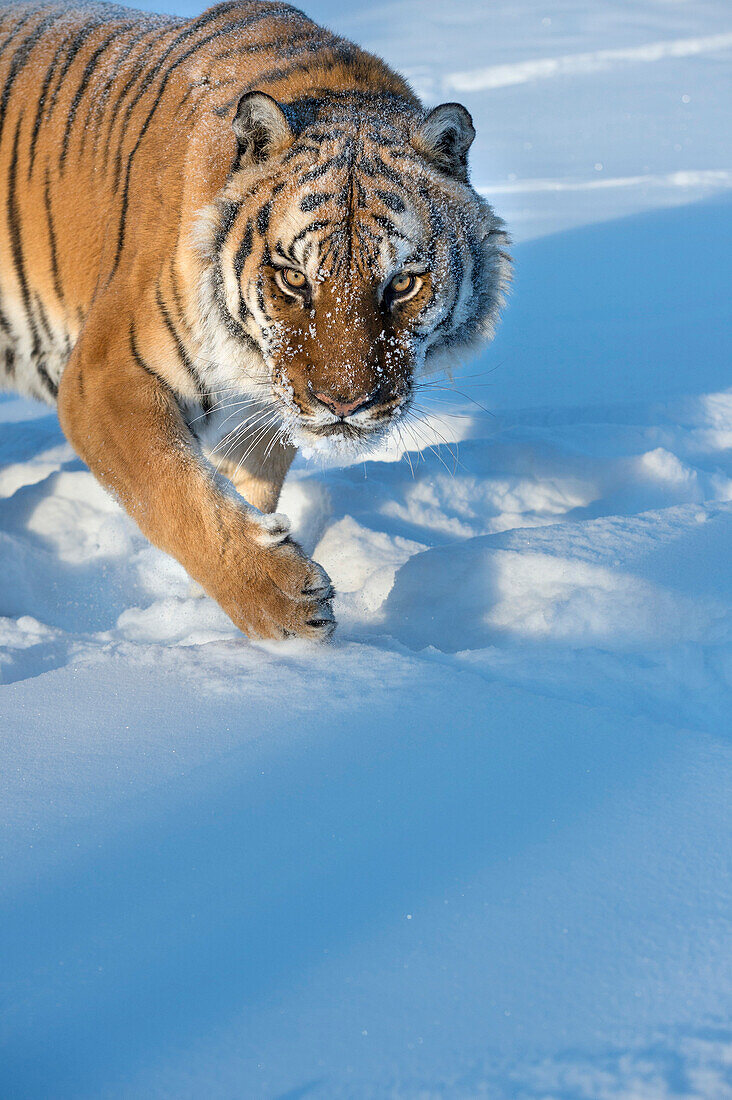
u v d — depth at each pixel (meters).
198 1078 1.50
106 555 4.36
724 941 1.72
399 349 3.25
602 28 22.52
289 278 3.16
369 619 3.44
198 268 3.27
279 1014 1.60
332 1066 1.51
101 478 3.43
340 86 3.45
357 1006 1.61
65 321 3.84
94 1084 1.50
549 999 1.61
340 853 1.97
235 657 2.93
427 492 4.75
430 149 3.28
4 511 4.60
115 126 3.62
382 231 3.12
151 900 1.87
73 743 2.44
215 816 2.11
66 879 1.94
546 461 5.03
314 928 1.78
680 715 2.57
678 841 1.97
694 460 5.18
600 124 16.30
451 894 1.84
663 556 3.43
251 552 3.11
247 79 3.49
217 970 1.70
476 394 6.59
